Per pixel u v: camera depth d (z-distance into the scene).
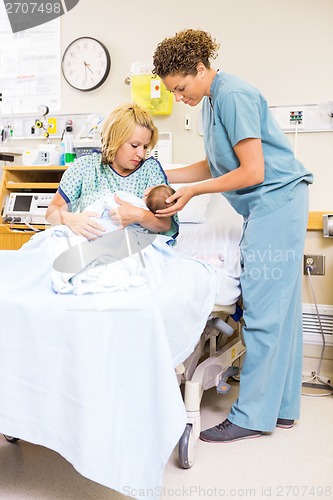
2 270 1.31
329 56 2.40
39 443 1.14
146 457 1.11
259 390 1.73
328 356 2.45
